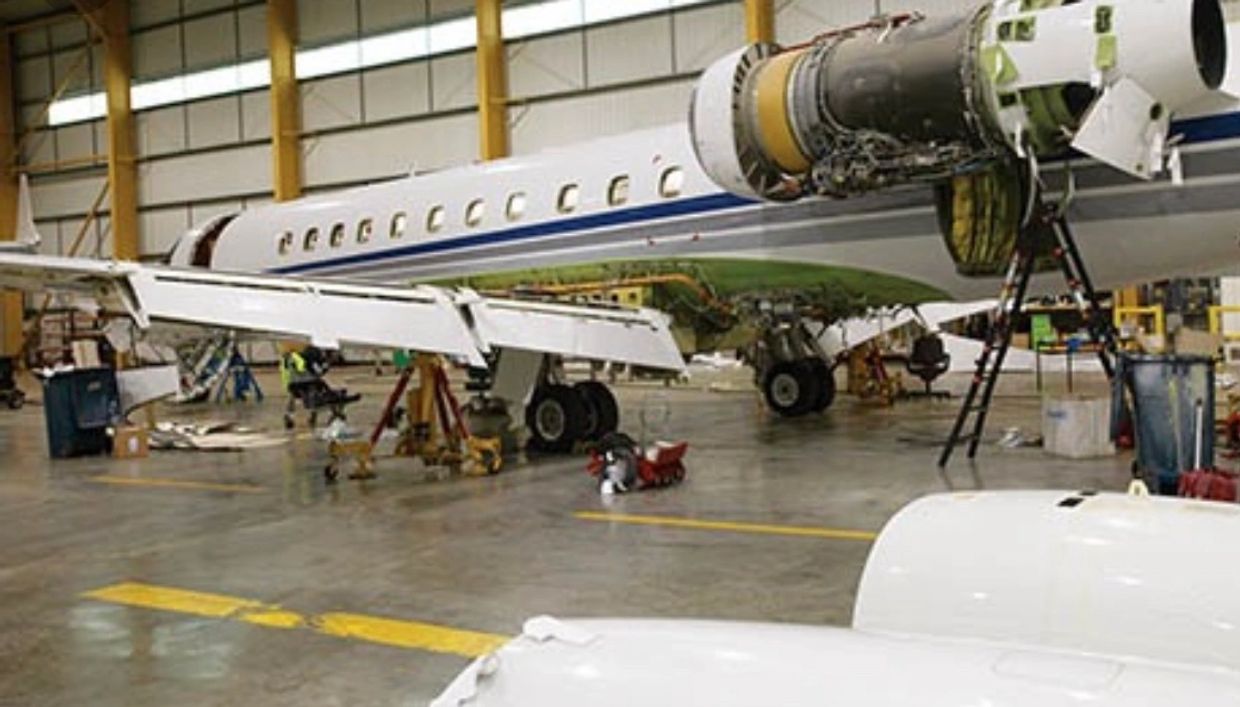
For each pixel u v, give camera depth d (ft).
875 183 28.73
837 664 5.48
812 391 44.42
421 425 32.91
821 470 29.86
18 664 15.28
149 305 27.12
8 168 109.70
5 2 105.09
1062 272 30.17
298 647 15.53
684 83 72.38
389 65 85.10
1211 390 22.45
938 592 7.73
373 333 28.94
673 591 17.67
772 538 21.30
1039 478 26.96
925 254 31.42
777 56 30.27
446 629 16.16
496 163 43.06
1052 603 7.30
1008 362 66.49
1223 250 27.63
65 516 27.71
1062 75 24.48
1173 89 24.03
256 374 96.32
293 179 89.97
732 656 5.74
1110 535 7.46
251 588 19.11
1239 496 18.56
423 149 84.38
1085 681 5.05
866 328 46.98
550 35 76.79
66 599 18.86
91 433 40.83
